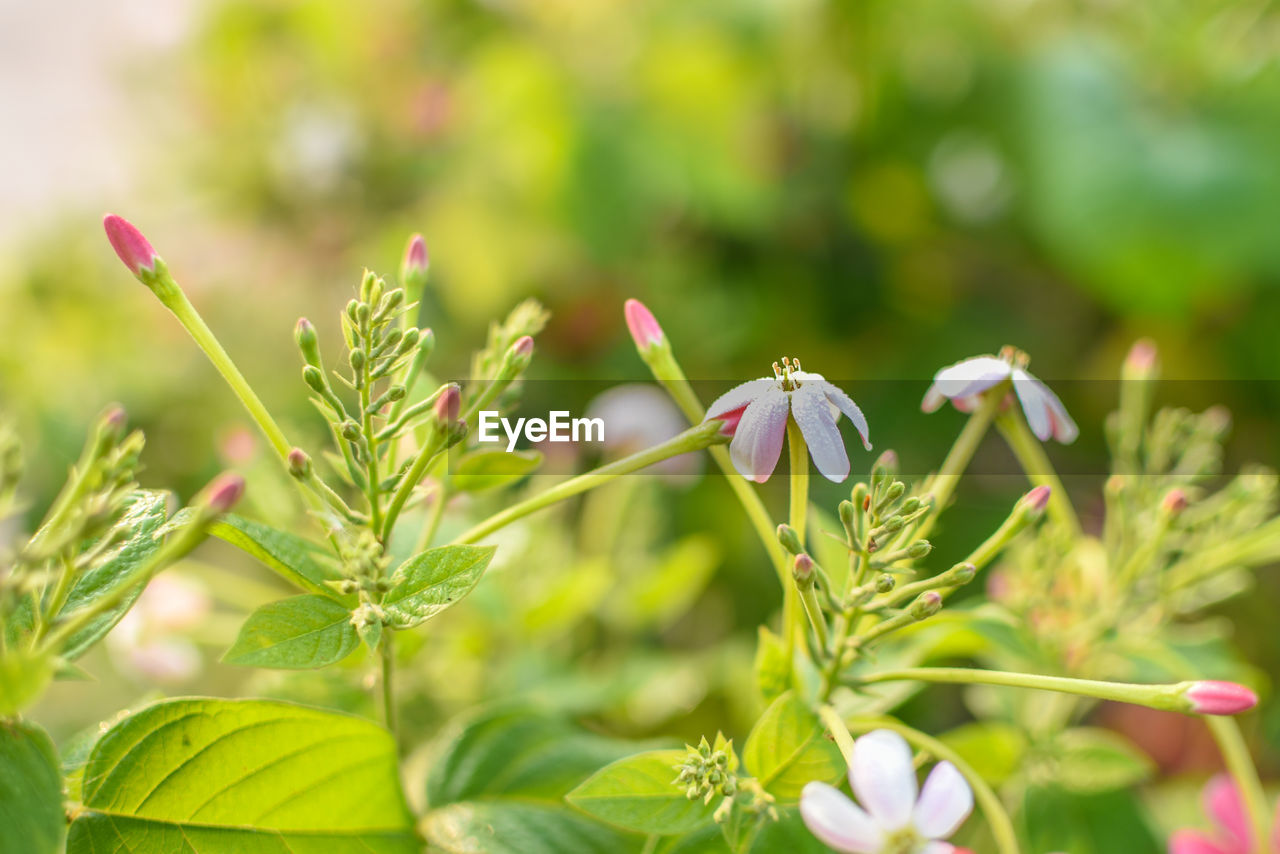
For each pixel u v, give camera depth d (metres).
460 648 0.71
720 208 1.11
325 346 1.13
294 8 1.24
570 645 0.85
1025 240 1.16
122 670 0.71
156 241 1.22
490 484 0.56
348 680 0.60
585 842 0.56
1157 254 1.03
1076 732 0.71
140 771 0.51
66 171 1.42
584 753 0.58
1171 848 0.61
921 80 1.16
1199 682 0.50
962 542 0.94
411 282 0.54
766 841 0.52
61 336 1.16
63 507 0.49
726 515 0.99
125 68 1.29
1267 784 0.82
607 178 1.11
